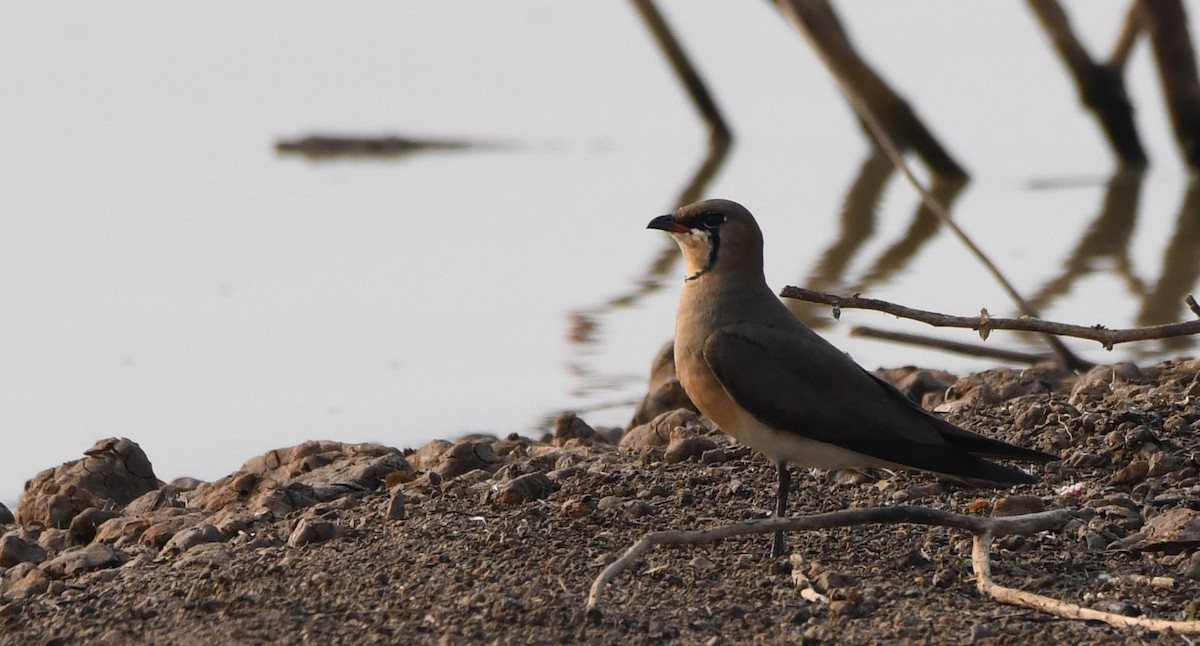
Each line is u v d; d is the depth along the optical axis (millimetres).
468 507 10070
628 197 24359
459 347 16391
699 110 29594
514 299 18250
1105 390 12188
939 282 19109
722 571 8820
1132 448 10430
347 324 17219
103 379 15336
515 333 16922
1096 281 18969
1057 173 26828
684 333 9664
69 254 20047
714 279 9664
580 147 28922
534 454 12000
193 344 16469
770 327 9469
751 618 8148
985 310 9641
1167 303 17781
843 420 9062
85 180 24703
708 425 12117
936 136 26125
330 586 8602
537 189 24922
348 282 18953
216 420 14305
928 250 20906
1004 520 8766
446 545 9234
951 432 9117
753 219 9719
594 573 8734
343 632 8008
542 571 8758
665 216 9812
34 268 19312
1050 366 13562
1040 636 7820
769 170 26891
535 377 15391
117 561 9602
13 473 13188
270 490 10617
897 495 10055
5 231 21203
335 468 11547
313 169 26328
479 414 14398
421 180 25562
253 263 19797
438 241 21172
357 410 14516
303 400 14773
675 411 12336
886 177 26406
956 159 26625
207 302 18000
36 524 11273
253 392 15008
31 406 14617
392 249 20672
